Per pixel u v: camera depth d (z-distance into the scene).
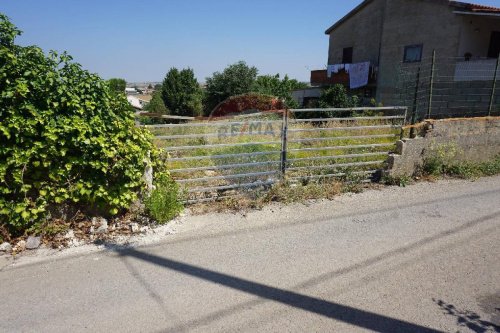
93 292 3.30
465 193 6.45
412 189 6.65
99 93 4.45
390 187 6.77
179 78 41.09
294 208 5.59
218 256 4.02
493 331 2.82
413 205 5.79
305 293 3.31
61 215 4.41
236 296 3.26
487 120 8.30
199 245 4.29
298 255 4.06
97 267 3.74
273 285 3.44
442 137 7.58
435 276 3.62
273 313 3.02
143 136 4.93
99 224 4.56
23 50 3.98
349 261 3.93
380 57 22.42
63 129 4.04
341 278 3.57
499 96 10.97
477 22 18.08
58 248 4.10
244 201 5.70
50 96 4.02
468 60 16.31
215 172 7.14
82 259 3.90
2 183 3.96
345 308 3.09
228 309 3.07
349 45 25.91
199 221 5.02
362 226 4.92
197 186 6.29
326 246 4.30
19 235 4.21
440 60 17.95
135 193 4.82
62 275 3.58
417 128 7.42
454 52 18.17
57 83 4.06
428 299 3.23
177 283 3.47
